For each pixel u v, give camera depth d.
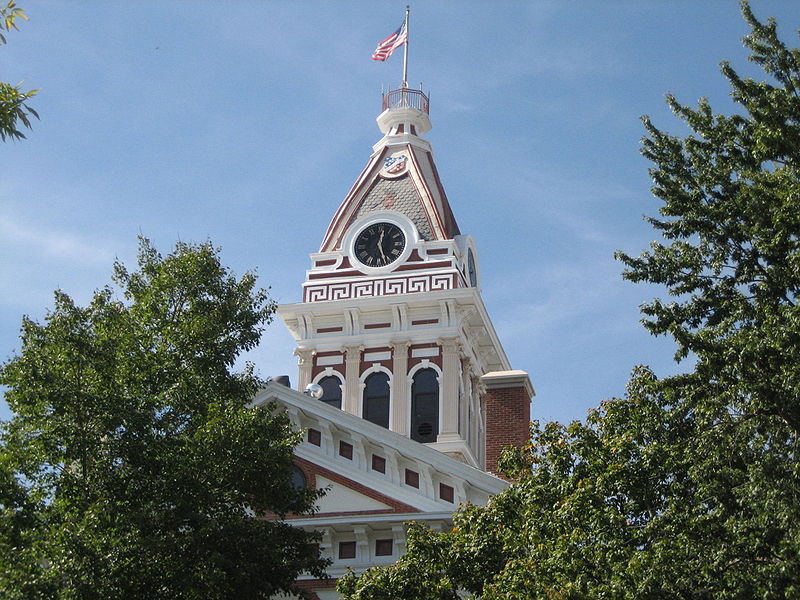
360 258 94.00
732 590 36.84
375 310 90.69
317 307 91.06
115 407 43.25
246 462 44.53
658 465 40.47
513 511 45.09
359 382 89.50
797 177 42.59
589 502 40.97
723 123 44.31
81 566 41.22
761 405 38.94
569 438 44.28
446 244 93.62
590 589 38.94
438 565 45.12
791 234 41.31
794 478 37.12
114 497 43.00
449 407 87.44
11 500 42.25
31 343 44.59
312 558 46.25
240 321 47.47
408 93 103.81
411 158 98.19
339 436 59.84
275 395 60.38
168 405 44.84
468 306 90.19
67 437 42.91
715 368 40.03
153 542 41.88
